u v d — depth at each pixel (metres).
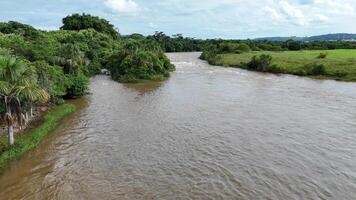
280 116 37.66
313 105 42.97
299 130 32.38
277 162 24.81
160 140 30.00
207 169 23.83
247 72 81.06
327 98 47.44
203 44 196.00
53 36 91.88
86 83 50.44
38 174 23.08
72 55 55.91
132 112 40.09
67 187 21.25
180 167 24.23
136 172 23.41
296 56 96.75
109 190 20.81
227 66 96.06
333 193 20.23
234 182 21.81
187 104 44.19
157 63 71.38
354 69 68.88
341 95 49.56
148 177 22.62
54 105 41.12
